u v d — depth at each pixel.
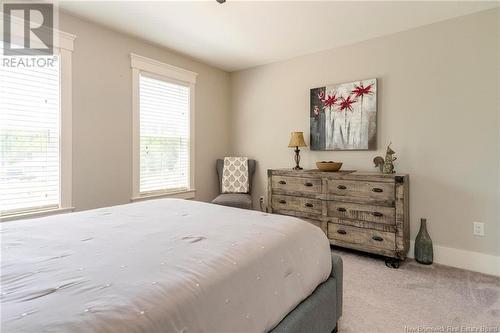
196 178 3.77
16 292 0.75
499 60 2.34
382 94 2.94
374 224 2.57
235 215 1.68
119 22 2.65
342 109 3.18
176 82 3.46
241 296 0.93
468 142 2.49
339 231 2.78
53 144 2.42
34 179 2.33
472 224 2.48
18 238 1.23
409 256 2.77
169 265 0.93
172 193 3.43
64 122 2.46
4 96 2.17
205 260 0.98
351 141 3.12
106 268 0.91
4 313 0.65
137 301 0.72
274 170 3.25
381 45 2.94
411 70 2.77
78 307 0.68
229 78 4.27
